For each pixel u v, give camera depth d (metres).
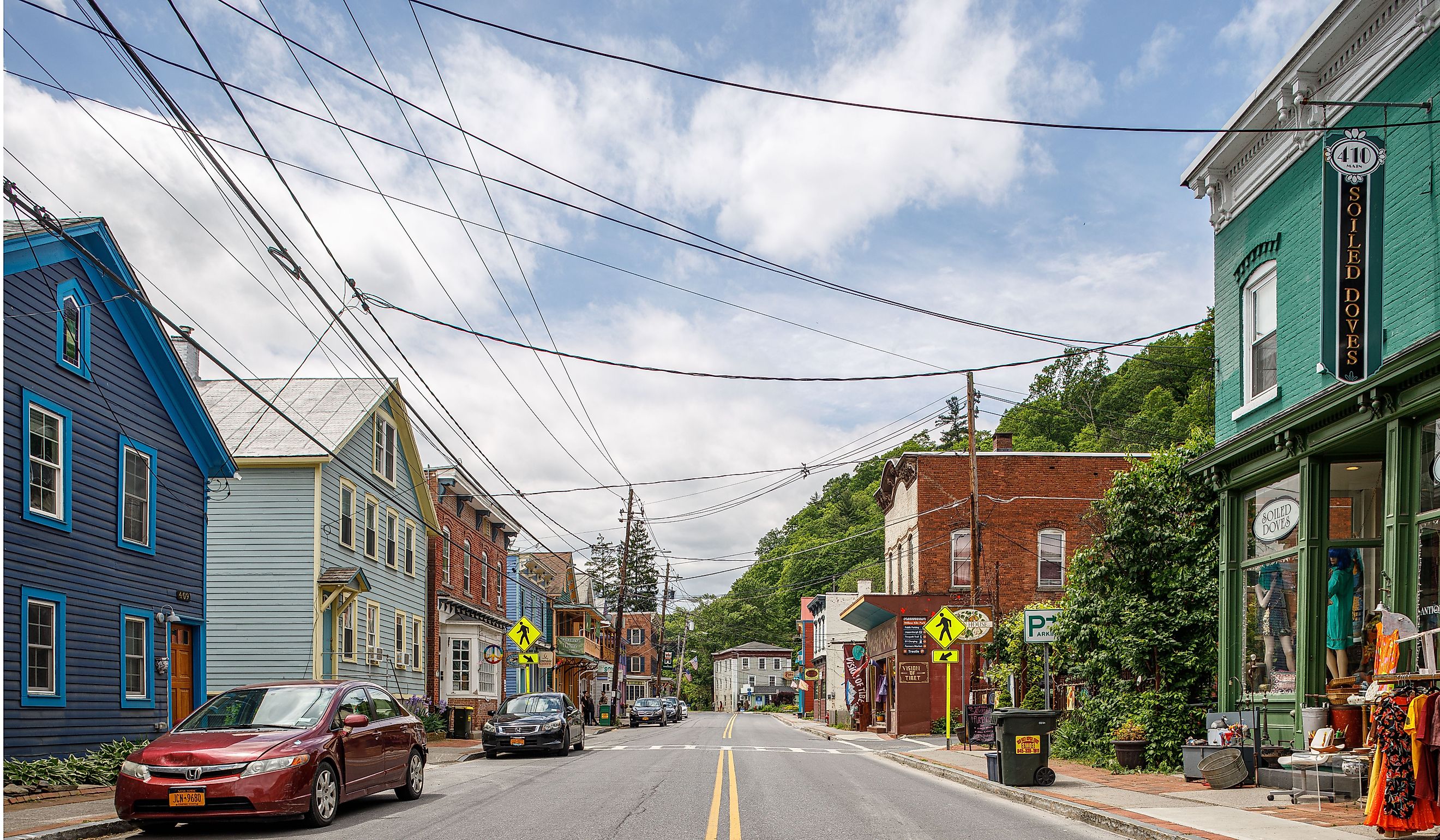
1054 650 24.78
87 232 17.36
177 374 20.11
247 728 12.09
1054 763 20.36
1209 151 17.28
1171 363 56.06
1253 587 16.73
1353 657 14.26
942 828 11.40
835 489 95.56
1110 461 41.62
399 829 11.32
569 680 61.88
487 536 44.03
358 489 29.44
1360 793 12.14
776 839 10.43
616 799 14.29
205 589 21.41
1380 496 14.46
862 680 48.16
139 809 10.99
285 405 29.20
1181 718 17.91
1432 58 12.41
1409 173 12.80
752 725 57.22
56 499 16.75
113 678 18.06
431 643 36.19
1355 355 12.41
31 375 16.14
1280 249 15.70
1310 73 14.73
